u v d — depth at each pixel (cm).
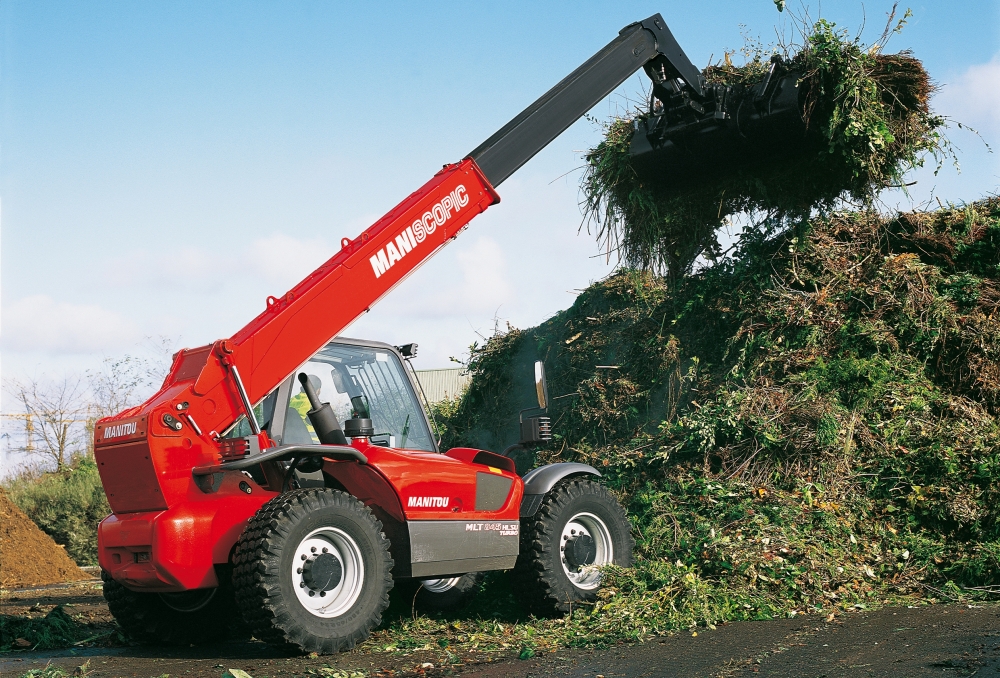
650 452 848
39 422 2472
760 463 777
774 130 866
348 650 535
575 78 783
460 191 696
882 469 745
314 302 597
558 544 657
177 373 572
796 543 657
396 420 651
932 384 831
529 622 641
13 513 1493
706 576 645
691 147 900
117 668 507
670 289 1017
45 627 620
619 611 597
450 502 615
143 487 534
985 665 398
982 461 722
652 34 847
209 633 626
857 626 522
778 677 406
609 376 1002
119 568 548
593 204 996
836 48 863
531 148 746
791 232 946
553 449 989
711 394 884
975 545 665
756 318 905
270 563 508
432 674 460
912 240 926
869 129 855
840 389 824
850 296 884
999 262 904
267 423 580
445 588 710
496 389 1162
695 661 453
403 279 645
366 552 548
